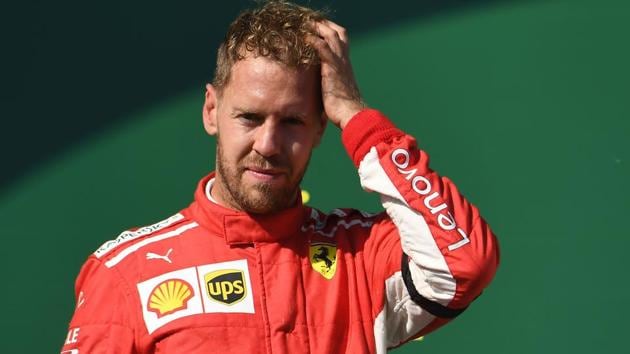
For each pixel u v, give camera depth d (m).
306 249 9.02
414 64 14.97
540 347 14.53
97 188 14.54
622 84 14.98
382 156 8.70
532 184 14.80
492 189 14.78
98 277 8.77
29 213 14.39
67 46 14.76
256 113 8.49
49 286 14.29
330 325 8.65
